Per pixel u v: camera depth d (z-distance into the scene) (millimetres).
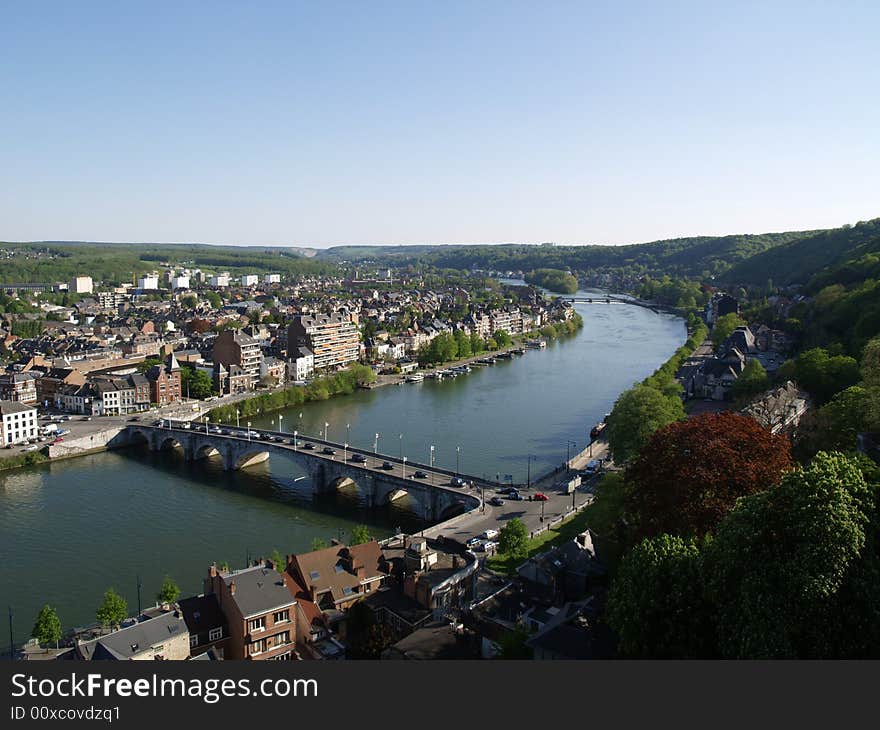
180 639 112750
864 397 173875
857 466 102625
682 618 90062
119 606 137250
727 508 113438
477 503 199250
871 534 85062
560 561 140875
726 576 86938
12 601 155750
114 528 199750
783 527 86125
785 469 123312
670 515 120625
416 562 140625
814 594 79000
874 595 79938
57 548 184875
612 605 97188
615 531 148875
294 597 128375
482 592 144625
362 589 141250
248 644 116875
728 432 128250
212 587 125125
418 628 126938
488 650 114000
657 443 133250
